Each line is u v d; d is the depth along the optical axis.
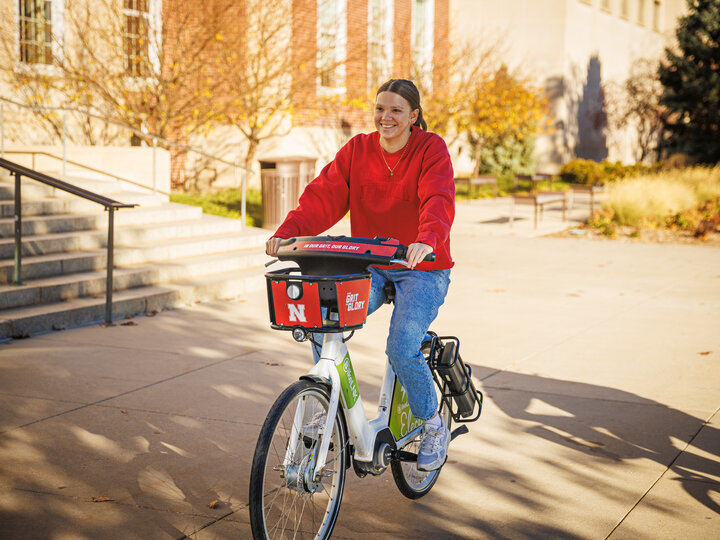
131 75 15.58
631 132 40.84
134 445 4.58
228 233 11.37
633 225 16.83
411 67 22.89
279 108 18.09
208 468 4.28
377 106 3.51
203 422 5.00
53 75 14.80
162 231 10.32
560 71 33.22
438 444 3.72
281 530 3.51
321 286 3.04
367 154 3.63
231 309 8.66
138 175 13.03
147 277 8.93
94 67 15.32
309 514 3.72
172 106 15.76
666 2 43.91
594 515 3.76
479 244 14.31
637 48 40.59
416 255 3.09
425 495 4.01
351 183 3.69
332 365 3.27
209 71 17.31
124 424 4.93
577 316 8.39
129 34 15.84
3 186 9.64
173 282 9.23
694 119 31.33
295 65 17.62
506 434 4.90
